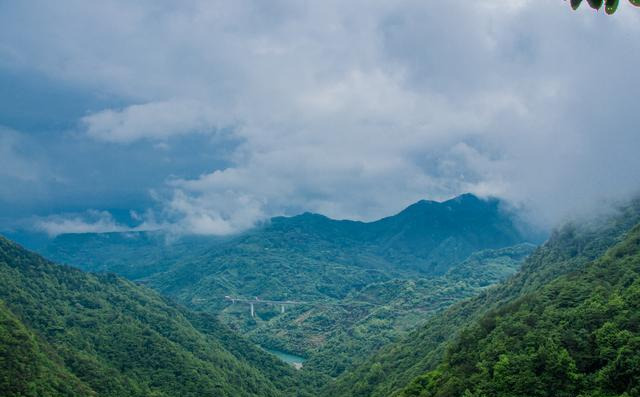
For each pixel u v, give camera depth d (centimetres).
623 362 9244
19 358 14600
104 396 16088
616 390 9244
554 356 10450
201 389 19050
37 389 14000
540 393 9944
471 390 11131
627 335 9981
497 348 12050
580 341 10675
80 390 15238
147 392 17650
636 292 11488
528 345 11425
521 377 10344
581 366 10219
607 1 1363
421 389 13288
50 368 15425
